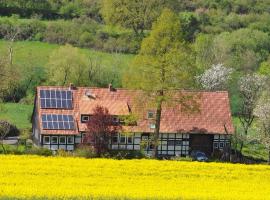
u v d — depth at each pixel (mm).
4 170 188250
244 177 199125
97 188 174875
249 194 176875
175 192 174000
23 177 182750
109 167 198375
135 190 174250
